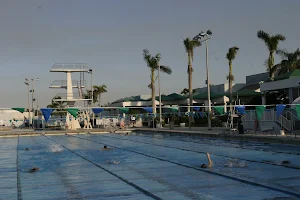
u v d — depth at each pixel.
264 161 13.67
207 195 8.12
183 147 20.67
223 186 9.07
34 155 18.16
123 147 21.59
